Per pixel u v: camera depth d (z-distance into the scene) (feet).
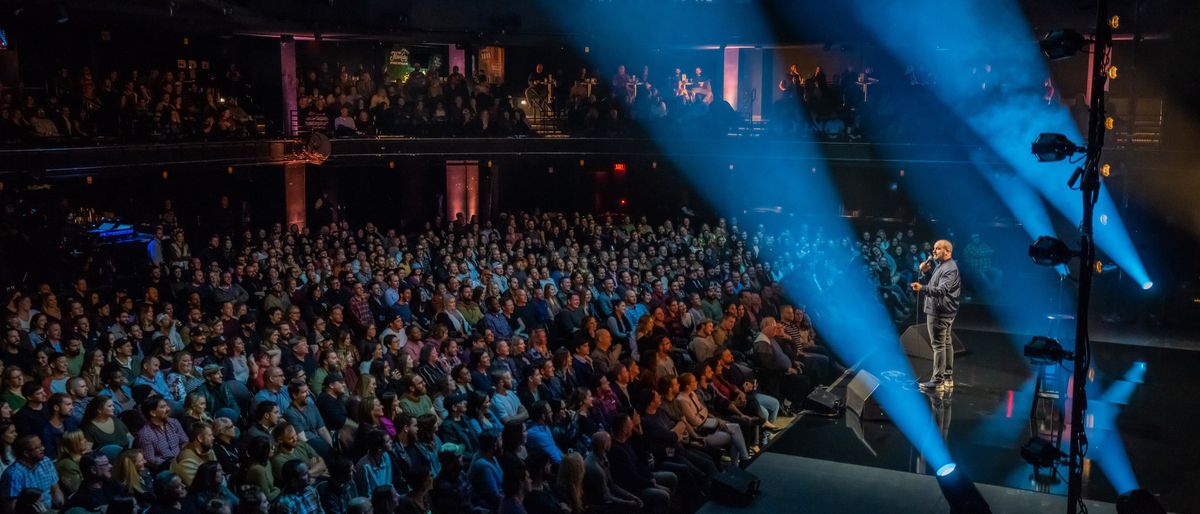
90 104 66.95
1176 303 73.92
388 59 98.53
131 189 79.77
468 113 86.79
